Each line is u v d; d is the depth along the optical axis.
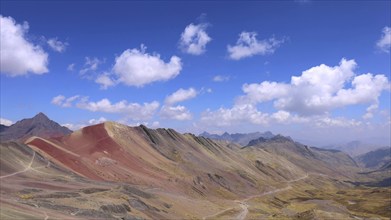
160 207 145.62
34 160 153.62
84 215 96.62
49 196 109.56
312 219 183.50
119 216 108.12
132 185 175.62
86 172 177.75
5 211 76.12
